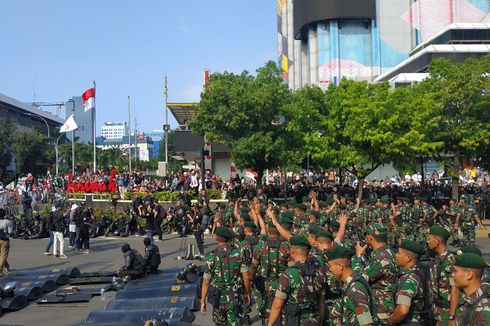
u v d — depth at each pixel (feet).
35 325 34.45
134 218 90.89
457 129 100.53
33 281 46.06
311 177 145.48
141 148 638.53
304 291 19.67
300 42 332.60
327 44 288.92
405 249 19.07
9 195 118.93
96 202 112.37
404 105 97.86
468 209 56.03
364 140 98.17
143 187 113.19
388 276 20.27
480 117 101.40
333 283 20.68
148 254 47.65
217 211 54.54
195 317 34.71
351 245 27.37
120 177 126.72
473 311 14.89
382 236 21.34
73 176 129.90
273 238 27.14
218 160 151.02
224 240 25.86
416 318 18.31
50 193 128.16
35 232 91.61
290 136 99.71
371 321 16.69
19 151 217.15
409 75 206.28
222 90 95.20
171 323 30.01
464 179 162.09
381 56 285.64
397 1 286.25
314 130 107.24
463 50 208.85
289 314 19.63
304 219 38.22
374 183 144.25
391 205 55.72
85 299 40.57
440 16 260.01
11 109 325.83
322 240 21.61
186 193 94.99
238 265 25.36
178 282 42.24
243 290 25.75
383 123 96.07
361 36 288.30
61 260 63.46
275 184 131.54
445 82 103.71
